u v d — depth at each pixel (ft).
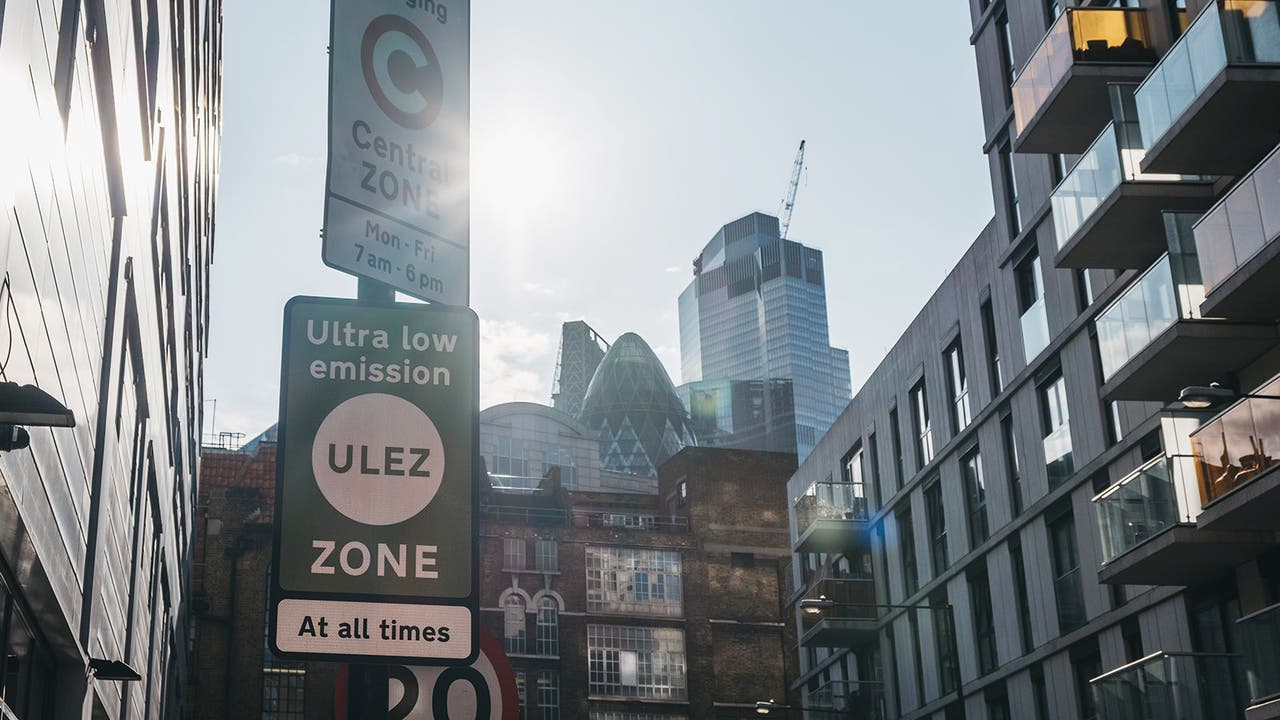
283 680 231.09
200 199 99.96
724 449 281.74
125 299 42.96
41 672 36.19
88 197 31.12
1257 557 80.38
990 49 127.54
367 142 22.82
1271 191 68.33
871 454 159.33
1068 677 107.24
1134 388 85.35
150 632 74.90
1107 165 86.74
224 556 235.61
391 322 22.31
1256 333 77.20
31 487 26.40
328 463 21.34
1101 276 103.65
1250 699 72.95
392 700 23.54
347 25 22.94
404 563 21.17
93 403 35.55
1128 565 82.99
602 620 257.34
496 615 252.21
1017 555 118.62
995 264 123.75
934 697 135.74
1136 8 93.66
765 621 267.59
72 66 26.27
